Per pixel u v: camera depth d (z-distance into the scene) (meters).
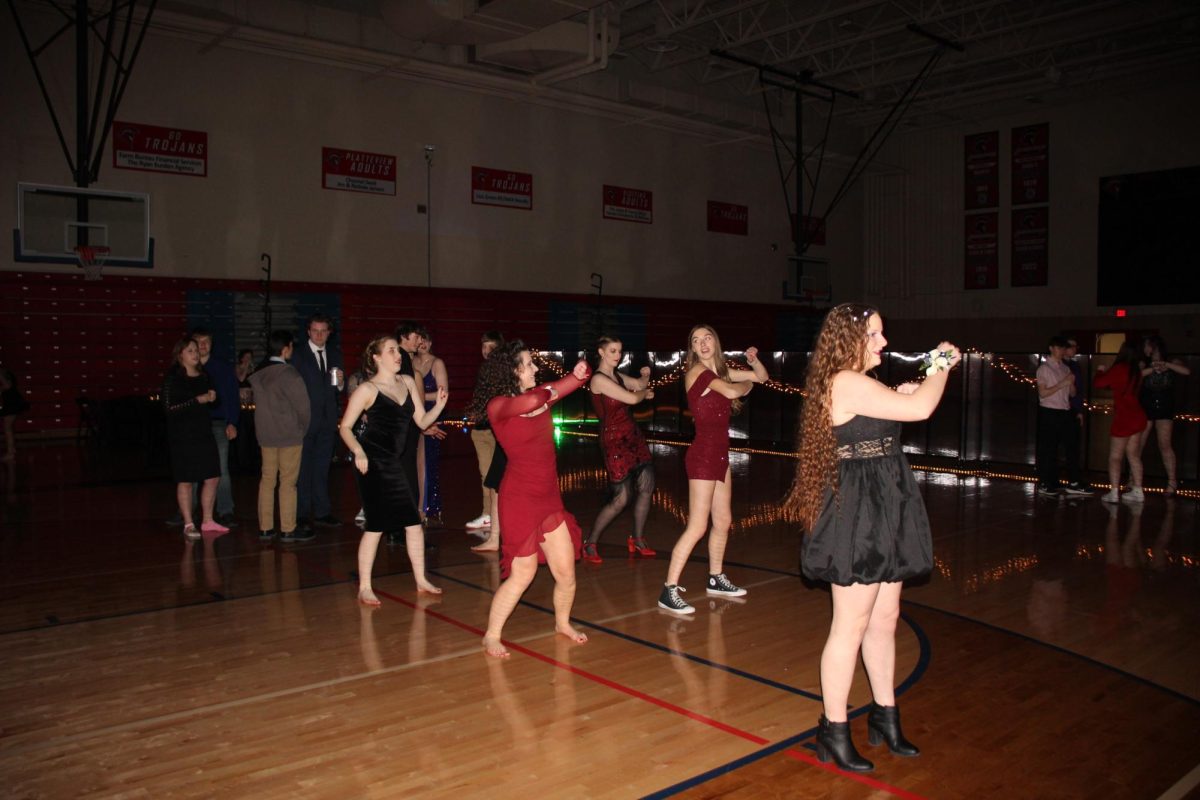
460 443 15.38
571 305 20.14
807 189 24.80
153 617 5.11
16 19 12.92
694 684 4.04
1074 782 3.10
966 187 23.81
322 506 7.96
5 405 12.43
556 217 19.81
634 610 5.25
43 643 4.64
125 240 14.46
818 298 25.06
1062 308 22.16
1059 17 17.08
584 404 18.67
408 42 16.33
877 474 3.07
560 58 16.03
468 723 3.60
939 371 2.95
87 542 7.18
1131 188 20.94
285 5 14.68
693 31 19.12
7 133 13.59
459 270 18.39
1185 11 16.81
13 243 13.81
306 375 7.68
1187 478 10.73
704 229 22.62
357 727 3.56
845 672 3.17
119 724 3.59
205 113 15.23
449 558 6.64
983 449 12.60
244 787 3.05
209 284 15.41
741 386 5.01
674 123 21.02
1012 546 7.08
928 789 3.05
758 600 5.48
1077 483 9.81
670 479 11.13
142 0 13.39
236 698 3.87
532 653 4.48
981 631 4.87
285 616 5.14
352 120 16.83
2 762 3.24
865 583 3.03
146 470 11.55
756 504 9.26
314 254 16.53
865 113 23.84
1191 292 20.14
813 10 18.80
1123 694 3.95
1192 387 10.68
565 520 4.49
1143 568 6.33
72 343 14.41
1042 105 22.19
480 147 18.55
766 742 3.42
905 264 25.14
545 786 3.06
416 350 7.62
